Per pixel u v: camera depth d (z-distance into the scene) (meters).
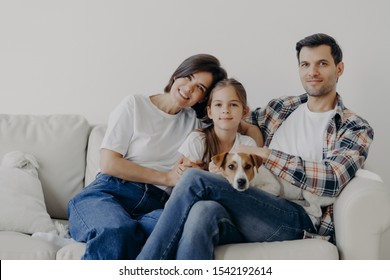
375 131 2.25
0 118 2.15
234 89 1.83
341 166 1.69
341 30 2.23
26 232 1.84
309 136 1.87
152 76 2.34
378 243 1.56
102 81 2.37
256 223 1.62
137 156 1.93
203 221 1.49
